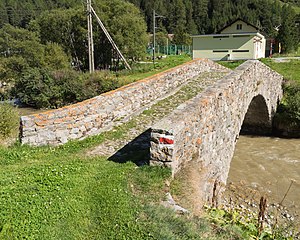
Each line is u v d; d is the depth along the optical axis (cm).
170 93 1137
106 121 881
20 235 372
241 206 685
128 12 3569
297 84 2127
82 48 3866
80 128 805
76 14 3766
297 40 4459
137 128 844
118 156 665
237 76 955
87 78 2181
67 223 405
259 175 1220
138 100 1014
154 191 488
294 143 1681
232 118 922
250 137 1823
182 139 569
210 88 806
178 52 4969
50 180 516
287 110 1852
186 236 396
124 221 411
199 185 544
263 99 1512
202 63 1487
